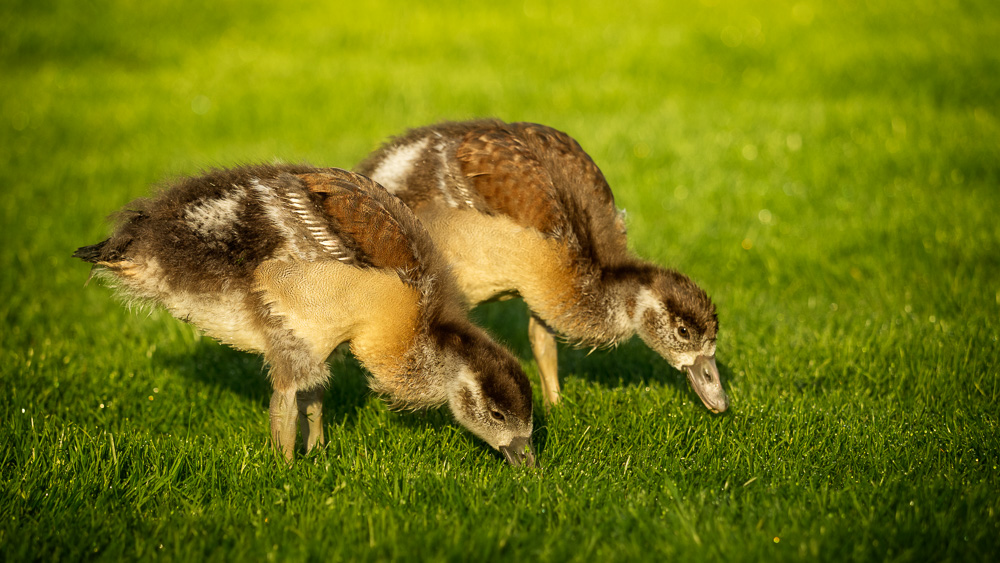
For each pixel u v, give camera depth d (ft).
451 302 32.63
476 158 35.12
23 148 72.38
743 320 44.62
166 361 41.11
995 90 77.87
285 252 29.27
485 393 31.14
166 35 106.93
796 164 63.67
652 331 36.11
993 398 35.37
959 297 44.80
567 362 42.98
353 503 27.43
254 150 71.72
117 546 25.13
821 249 51.78
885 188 59.16
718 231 54.80
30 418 34.22
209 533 26.03
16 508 27.12
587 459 32.14
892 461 30.40
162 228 29.50
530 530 26.02
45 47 100.42
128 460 30.63
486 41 101.65
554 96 82.48
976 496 26.61
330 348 30.22
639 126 72.13
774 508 26.43
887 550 23.99
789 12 106.63
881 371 38.29
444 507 27.71
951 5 105.29
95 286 50.67
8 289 48.73
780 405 35.37
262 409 36.91
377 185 32.76
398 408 34.91
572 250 35.14
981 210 54.13
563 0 116.57
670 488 27.50
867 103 76.54
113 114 81.51
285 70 92.89
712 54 92.94
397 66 93.76
